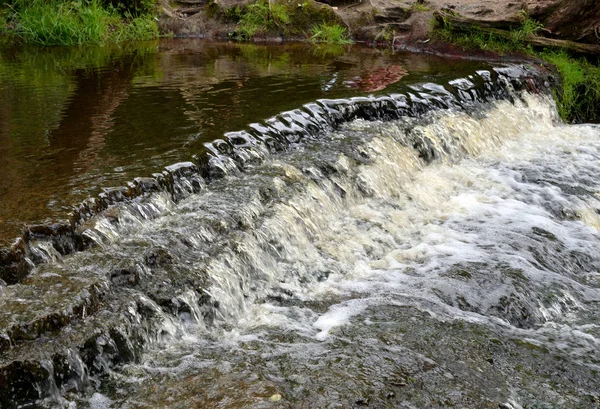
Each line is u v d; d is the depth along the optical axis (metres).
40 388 3.43
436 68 10.27
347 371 3.92
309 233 5.65
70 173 5.33
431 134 7.89
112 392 3.63
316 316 4.65
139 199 5.13
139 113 7.17
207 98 7.88
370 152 6.97
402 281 5.21
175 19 14.01
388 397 3.72
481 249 5.82
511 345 4.41
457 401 3.74
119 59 10.73
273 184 5.80
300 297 4.92
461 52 11.88
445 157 7.94
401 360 4.09
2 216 4.46
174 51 11.77
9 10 13.34
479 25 11.92
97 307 3.91
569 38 11.89
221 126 6.69
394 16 13.54
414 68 10.27
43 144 6.07
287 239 5.36
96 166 5.51
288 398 3.63
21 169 5.40
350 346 4.21
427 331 4.46
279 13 13.73
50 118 6.93
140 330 3.97
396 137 7.53
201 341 4.20
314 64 10.52
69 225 4.46
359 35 13.66
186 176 5.59
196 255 4.65
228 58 11.02
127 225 4.85
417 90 8.75
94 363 3.68
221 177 5.93
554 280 5.35
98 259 4.30
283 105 7.55
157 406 3.52
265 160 6.42
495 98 9.78
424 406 3.68
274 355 4.07
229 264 4.73
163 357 3.97
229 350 4.11
